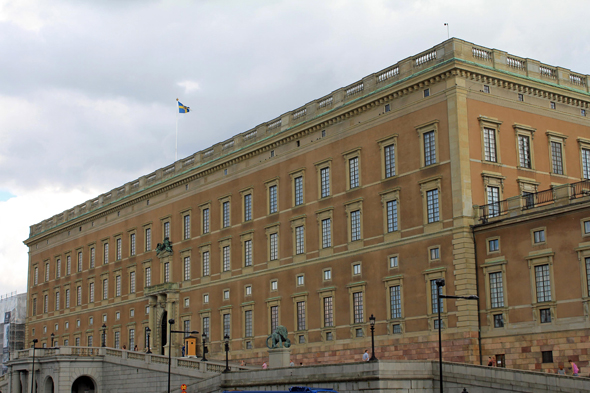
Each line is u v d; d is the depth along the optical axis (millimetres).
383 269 71562
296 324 80625
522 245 61125
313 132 81938
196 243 98688
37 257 141250
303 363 78500
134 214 113250
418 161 69562
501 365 61250
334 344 75375
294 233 82688
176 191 104188
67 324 127938
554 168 72312
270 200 87125
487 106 68688
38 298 138250
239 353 88188
